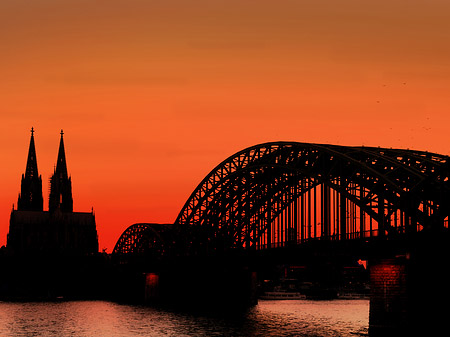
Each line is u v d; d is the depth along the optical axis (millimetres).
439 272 132375
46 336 180375
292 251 183375
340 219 168000
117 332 187250
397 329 141000
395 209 148375
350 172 161000
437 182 135000
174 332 184500
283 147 185125
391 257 143000
